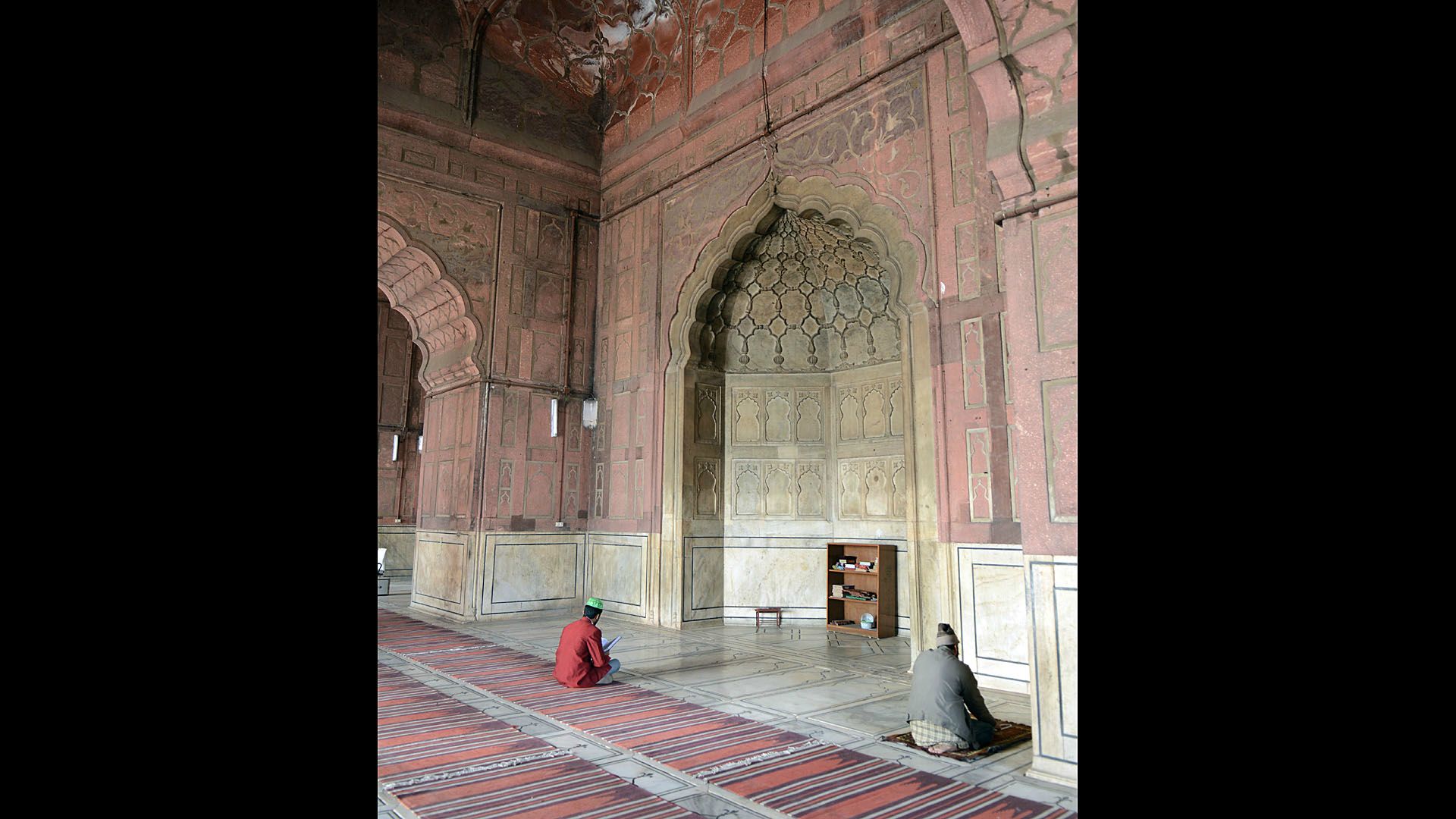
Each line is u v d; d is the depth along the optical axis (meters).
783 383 8.68
